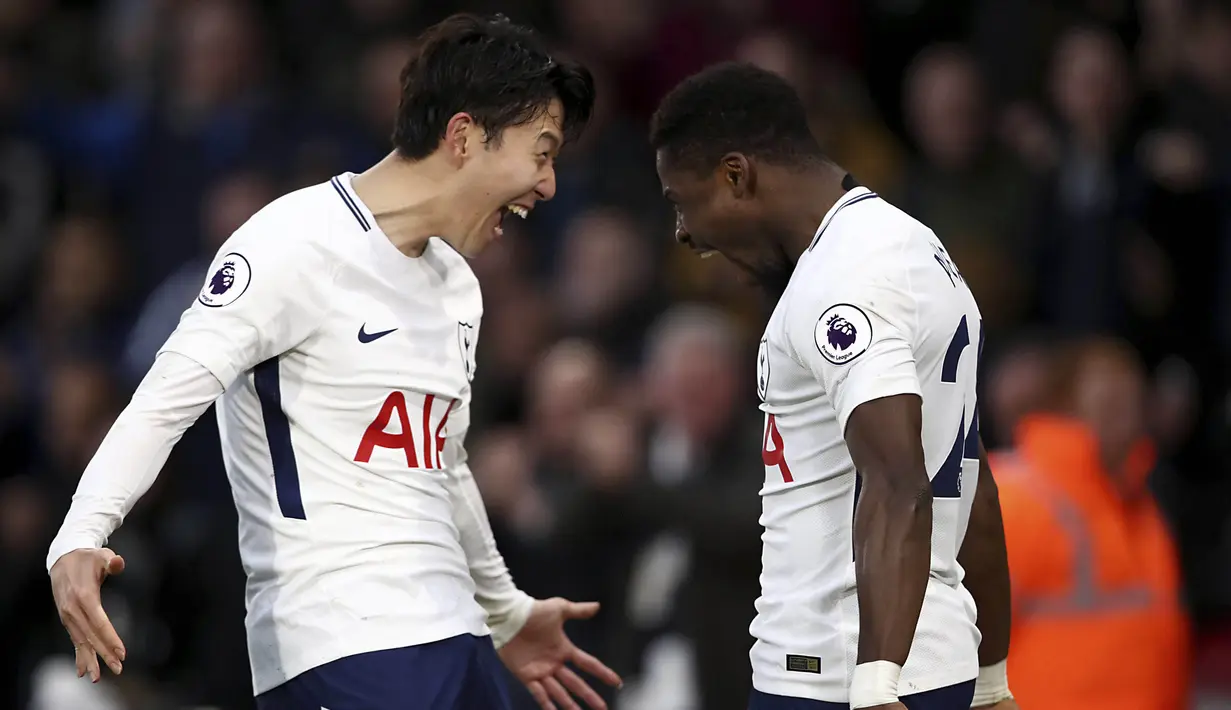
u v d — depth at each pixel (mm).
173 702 19828
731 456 18969
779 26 29609
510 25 11516
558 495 19797
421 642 11047
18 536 21250
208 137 27391
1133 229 24641
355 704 10852
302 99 28031
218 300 10727
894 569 9492
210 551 20000
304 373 11039
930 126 25156
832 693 10414
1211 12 27344
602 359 22125
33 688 20344
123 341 26734
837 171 10938
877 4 29812
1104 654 15750
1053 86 26516
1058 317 24281
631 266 24844
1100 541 15828
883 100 29656
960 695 10570
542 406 20578
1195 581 22344
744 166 10812
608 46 29500
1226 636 22156
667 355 19469
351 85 28328
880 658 9430
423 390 11281
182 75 28406
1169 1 27344
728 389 19125
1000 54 27422
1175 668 16234
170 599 20031
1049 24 27359
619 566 19531
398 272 11219
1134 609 15906
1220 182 25188
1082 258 24219
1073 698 15742
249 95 27984
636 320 24781
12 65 29828
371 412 11102
